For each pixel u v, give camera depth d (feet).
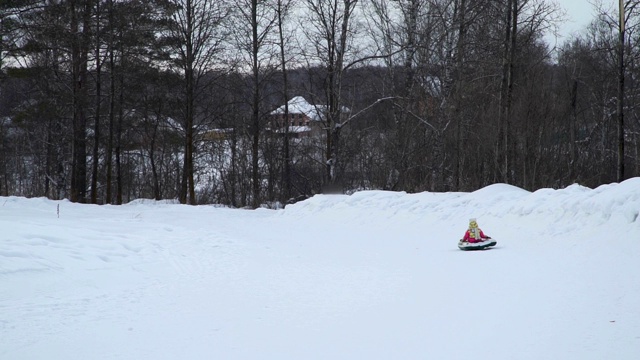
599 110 131.75
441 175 95.66
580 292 24.82
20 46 119.24
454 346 19.06
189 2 117.60
